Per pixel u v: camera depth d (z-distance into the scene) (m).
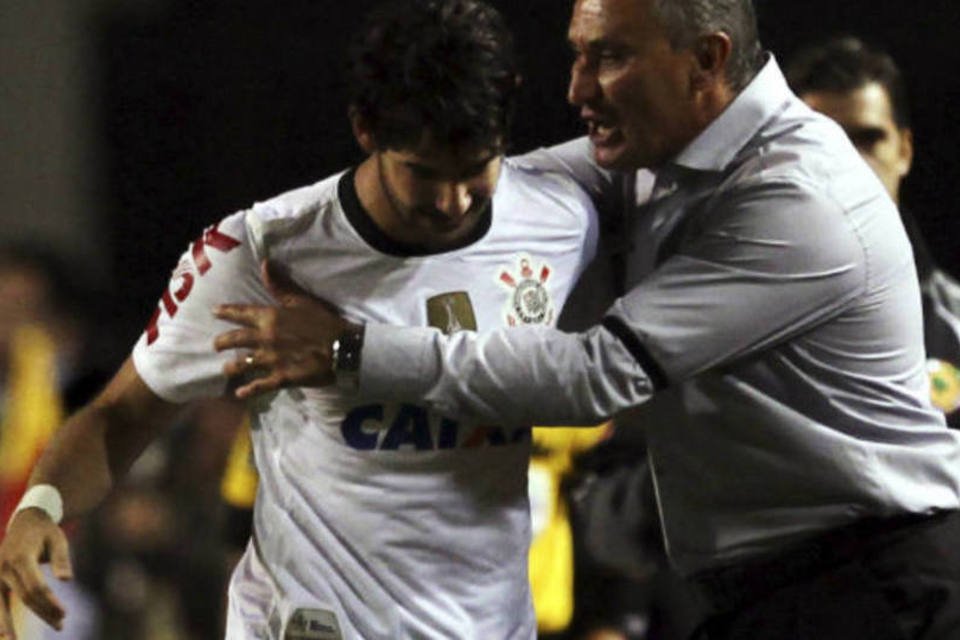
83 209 31.83
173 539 23.47
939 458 14.16
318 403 13.44
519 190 13.63
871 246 13.66
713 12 13.60
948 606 13.95
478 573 13.61
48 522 13.61
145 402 13.68
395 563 13.45
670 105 13.66
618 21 13.54
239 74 31.95
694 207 13.91
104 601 23.25
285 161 31.95
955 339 16.20
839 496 13.98
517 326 13.45
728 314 13.47
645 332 13.38
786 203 13.45
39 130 31.62
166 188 31.98
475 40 12.58
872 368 13.92
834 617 14.01
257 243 13.27
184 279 13.48
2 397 21.59
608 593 17.19
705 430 14.12
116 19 31.88
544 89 29.64
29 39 31.58
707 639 14.53
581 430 18.02
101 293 23.27
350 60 12.78
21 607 21.33
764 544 14.19
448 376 13.07
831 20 29.81
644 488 16.94
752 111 13.74
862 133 16.16
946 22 29.72
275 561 13.73
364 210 13.21
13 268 21.94
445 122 12.39
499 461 13.60
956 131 29.53
